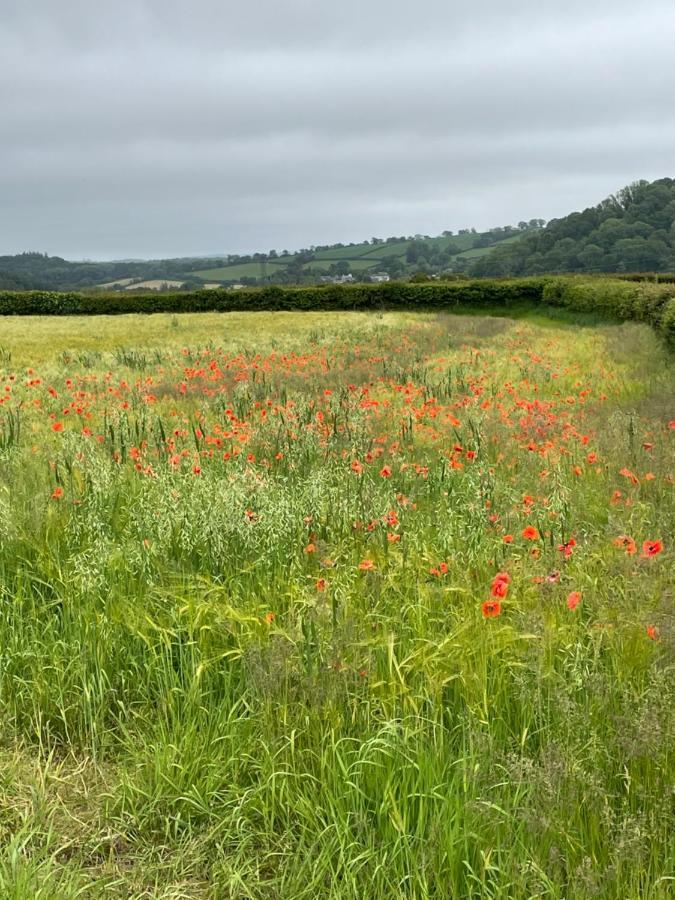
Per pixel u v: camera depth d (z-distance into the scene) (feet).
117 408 37.37
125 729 14.08
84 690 14.53
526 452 28.12
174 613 15.99
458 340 84.89
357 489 20.65
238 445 27.45
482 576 17.20
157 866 11.37
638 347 70.54
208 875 11.38
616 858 10.29
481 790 11.43
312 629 14.25
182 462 24.70
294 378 52.49
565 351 71.10
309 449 27.86
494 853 10.75
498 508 21.15
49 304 164.86
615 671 13.82
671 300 76.64
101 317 146.51
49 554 19.08
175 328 110.83
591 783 11.13
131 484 23.65
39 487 23.29
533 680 13.42
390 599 16.52
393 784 11.78
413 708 12.84
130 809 12.51
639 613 14.90
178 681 14.75
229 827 11.95
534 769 11.39
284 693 13.62
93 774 13.41
